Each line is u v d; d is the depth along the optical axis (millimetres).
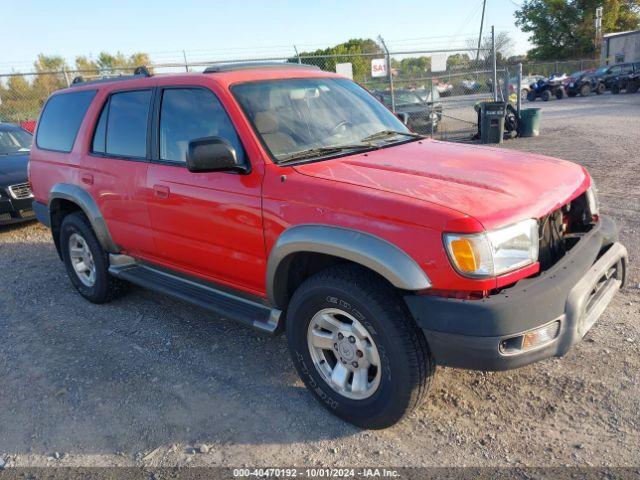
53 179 4969
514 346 2561
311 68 4266
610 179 8359
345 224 2771
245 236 3293
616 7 53406
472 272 2486
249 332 4324
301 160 3266
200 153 3025
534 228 2689
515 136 14641
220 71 3746
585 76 32938
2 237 7844
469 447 2857
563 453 2758
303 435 3055
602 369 3406
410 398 2766
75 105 4840
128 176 4090
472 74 15070
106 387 3666
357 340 2918
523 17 57250
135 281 4344
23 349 4293
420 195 2693
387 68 14016
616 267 3254
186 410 3354
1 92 15539
